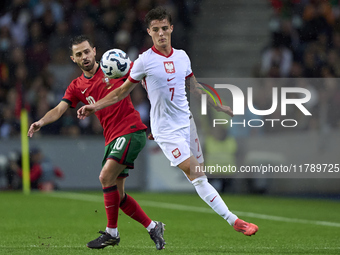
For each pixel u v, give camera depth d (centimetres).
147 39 5788
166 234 2456
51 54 5750
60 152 4853
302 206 3759
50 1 5925
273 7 6000
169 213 3325
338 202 4041
